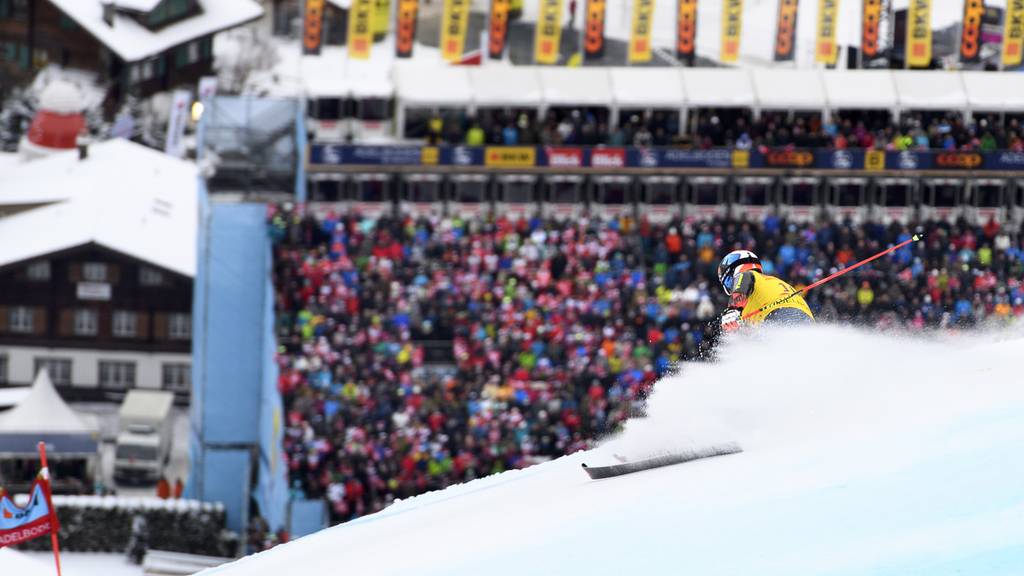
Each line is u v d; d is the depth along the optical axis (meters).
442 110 70.25
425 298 56.97
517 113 70.69
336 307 56.81
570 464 15.50
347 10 140.12
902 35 79.44
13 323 92.94
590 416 52.16
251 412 67.31
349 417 51.56
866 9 77.31
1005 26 76.00
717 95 71.31
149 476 73.25
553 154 69.81
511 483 15.50
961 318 56.34
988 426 10.56
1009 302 59.47
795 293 14.84
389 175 69.44
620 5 122.19
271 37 146.12
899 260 60.31
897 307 58.94
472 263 58.78
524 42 124.75
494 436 51.09
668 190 70.31
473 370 54.22
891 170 70.12
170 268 92.25
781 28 76.69
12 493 69.75
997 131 70.81
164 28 136.25
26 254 91.81
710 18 131.12
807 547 8.91
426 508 15.39
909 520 9.05
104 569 55.44
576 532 10.53
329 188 69.44
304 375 54.38
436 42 134.38
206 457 67.06
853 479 10.11
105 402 93.06
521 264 58.62
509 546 10.67
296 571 12.58
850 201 70.50
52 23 133.88
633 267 59.03
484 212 69.94
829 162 70.00
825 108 71.38
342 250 58.97
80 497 57.59
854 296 58.88
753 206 70.50
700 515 10.12
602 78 71.88
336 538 14.85
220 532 58.03
